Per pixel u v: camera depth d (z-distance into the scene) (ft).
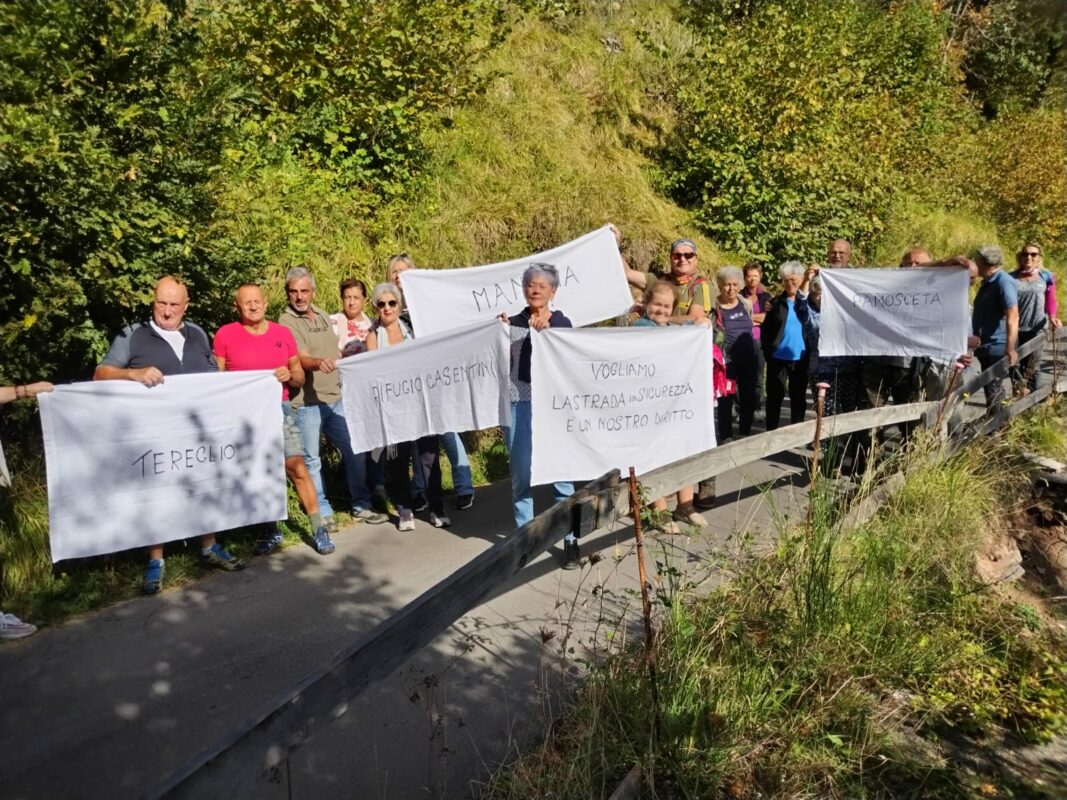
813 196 40.27
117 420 15.46
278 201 24.16
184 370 16.56
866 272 22.74
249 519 17.04
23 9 15.42
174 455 16.06
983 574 18.93
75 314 16.62
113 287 16.57
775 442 17.29
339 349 19.83
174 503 16.14
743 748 11.44
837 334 23.26
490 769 10.93
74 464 15.08
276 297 22.36
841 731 12.62
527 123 36.55
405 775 10.77
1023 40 71.87
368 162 28.30
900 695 13.84
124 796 10.24
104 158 15.72
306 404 18.95
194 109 17.87
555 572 16.75
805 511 17.40
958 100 70.59
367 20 28.04
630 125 41.73
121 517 15.60
